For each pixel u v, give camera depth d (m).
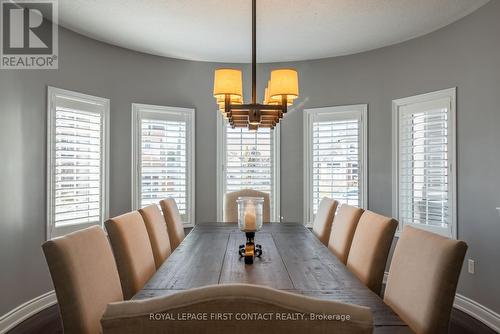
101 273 1.45
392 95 3.70
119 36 3.44
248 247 1.90
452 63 3.16
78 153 3.36
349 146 3.99
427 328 1.24
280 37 3.46
